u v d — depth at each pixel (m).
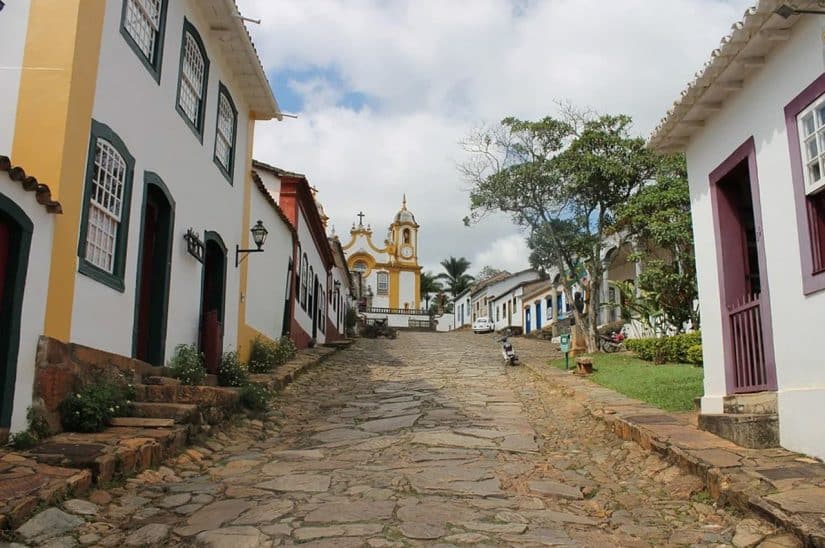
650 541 4.91
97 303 7.46
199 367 9.77
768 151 7.11
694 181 9.02
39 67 6.84
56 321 6.55
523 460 7.55
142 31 8.81
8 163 5.64
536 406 11.66
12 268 5.95
